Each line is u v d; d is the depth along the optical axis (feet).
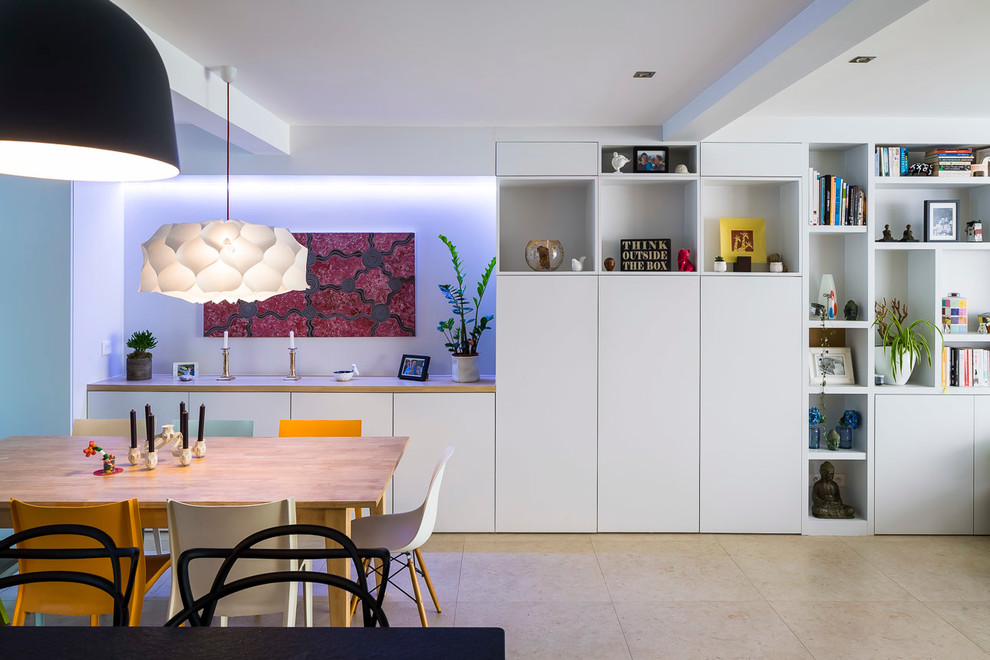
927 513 15.38
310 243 16.93
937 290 15.28
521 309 15.38
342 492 9.18
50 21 4.89
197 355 17.12
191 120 12.18
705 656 10.07
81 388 15.19
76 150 6.45
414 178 16.33
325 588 12.69
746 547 14.62
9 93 4.77
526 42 10.26
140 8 8.97
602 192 16.22
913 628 10.93
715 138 15.21
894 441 15.37
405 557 13.97
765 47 10.21
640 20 9.45
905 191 16.11
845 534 15.40
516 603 11.89
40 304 14.84
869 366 15.33
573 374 15.39
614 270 16.26
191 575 8.33
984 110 14.49
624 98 13.21
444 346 17.10
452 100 13.35
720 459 15.42
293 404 15.43
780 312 15.37
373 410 15.44
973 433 15.33
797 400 15.39
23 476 9.93
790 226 15.69
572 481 15.44
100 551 6.28
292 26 9.61
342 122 15.10
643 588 12.51
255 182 16.88
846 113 14.76
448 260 17.03
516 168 15.35
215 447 11.90
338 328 17.04
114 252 16.51
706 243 16.11
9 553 6.18
